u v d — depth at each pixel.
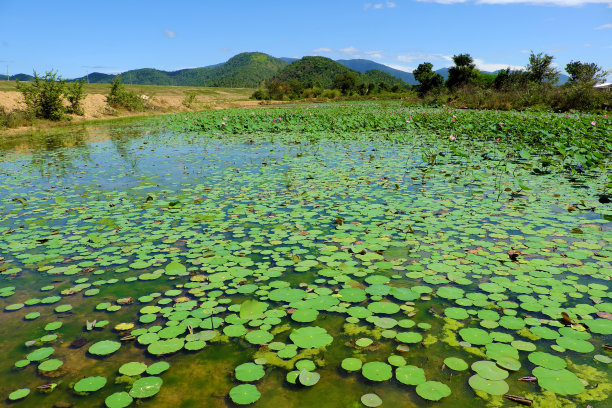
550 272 2.44
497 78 24.92
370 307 2.08
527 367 1.60
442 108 22.75
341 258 2.71
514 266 2.53
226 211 3.83
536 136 8.51
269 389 1.50
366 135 10.33
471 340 1.78
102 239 3.14
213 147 8.66
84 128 14.30
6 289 2.36
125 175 5.68
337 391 1.48
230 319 1.99
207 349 1.76
